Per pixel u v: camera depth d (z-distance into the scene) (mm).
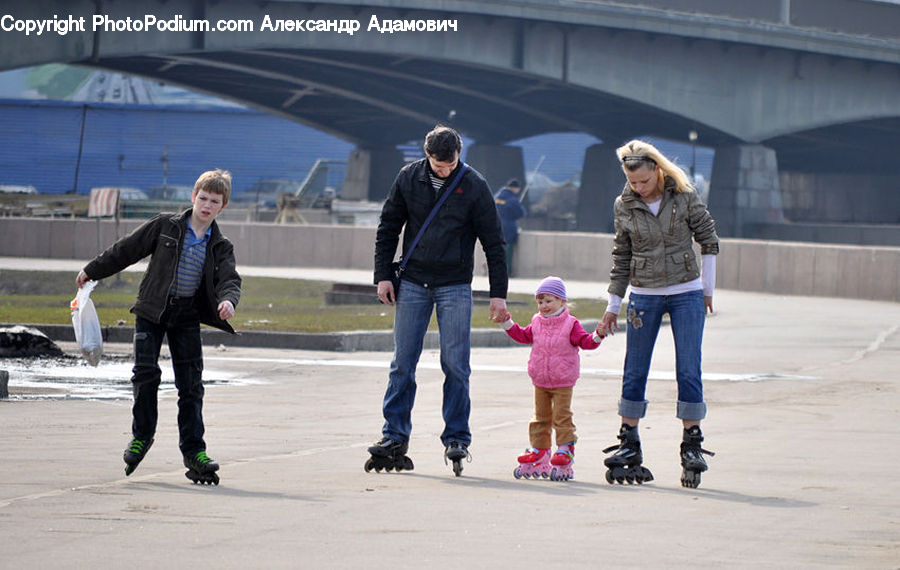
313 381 51469
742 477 28688
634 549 19969
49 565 18375
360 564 18672
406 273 29391
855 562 19094
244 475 28531
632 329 28203
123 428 36812
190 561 18781
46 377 50031
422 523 22203
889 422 39844
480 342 67125
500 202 138375
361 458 31766
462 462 29656
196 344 27125
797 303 104688
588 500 25125
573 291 113062
